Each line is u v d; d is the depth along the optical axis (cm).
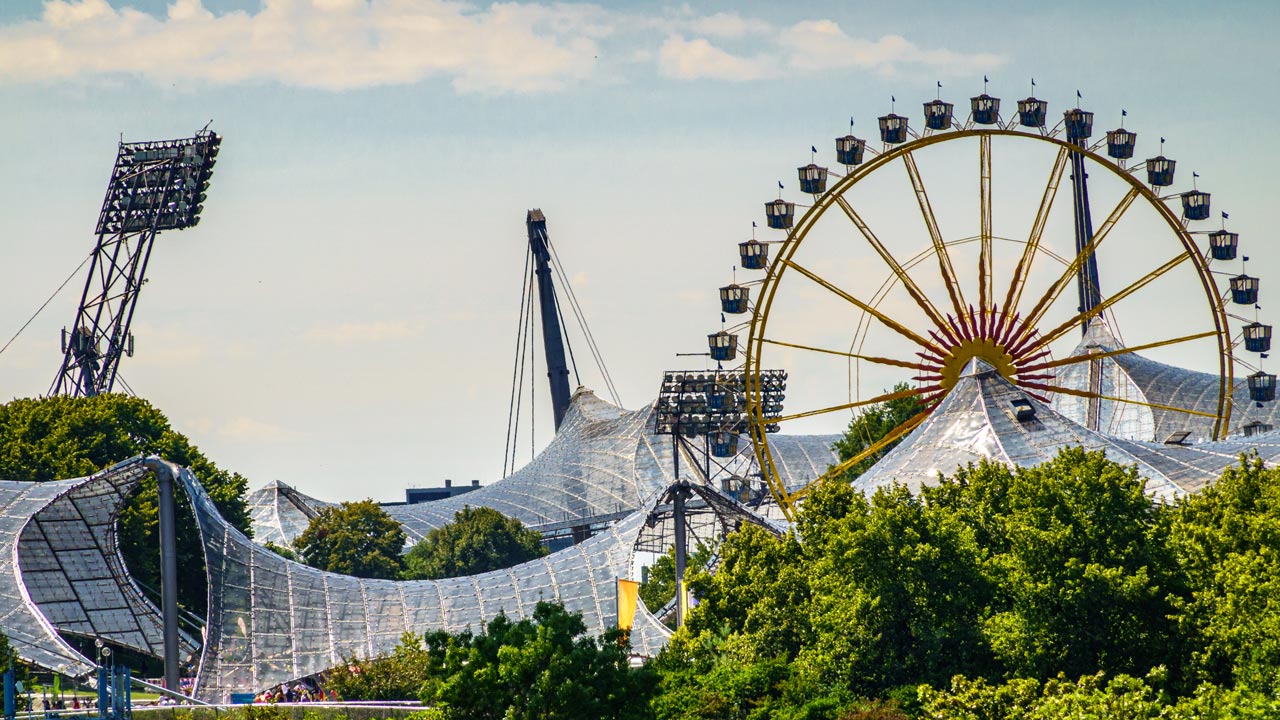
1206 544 15138
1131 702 11688
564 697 12494
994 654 14975
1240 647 13400
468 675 12700
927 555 15262
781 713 14712
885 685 15200
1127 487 15425
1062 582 14738
